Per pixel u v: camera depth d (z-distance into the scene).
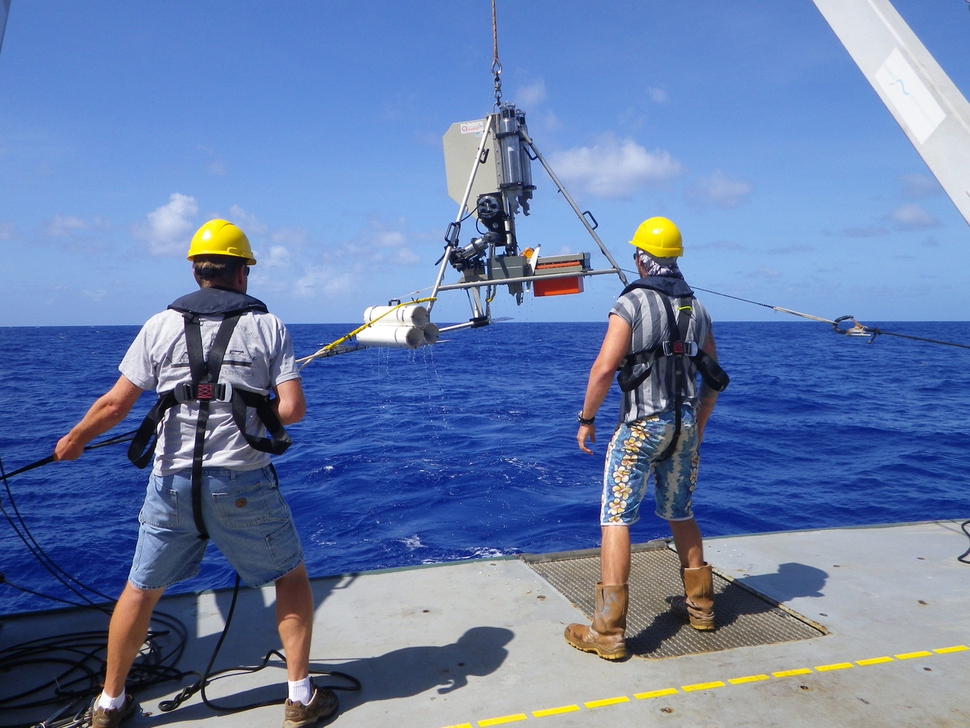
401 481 8.99
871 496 8.31
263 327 2.22
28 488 9.21
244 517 2.16
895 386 20.72
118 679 2.21
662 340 2.71
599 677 2.54
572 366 29.22
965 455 10.71
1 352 45.00
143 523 2.19
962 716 2.27
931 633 2.87
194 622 3.04
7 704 2.40
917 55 1.72
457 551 6.41
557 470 9.49
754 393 18.56
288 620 2.25
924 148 1.72
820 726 2.21
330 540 6.79
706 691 2.43
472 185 3.94
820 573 3.56
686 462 2.87
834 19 1.86
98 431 2.16
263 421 2.17
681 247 2.86
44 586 6.04
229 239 2.29
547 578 3.52
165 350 2.14
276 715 2.31
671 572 3.60
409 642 2.83
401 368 29.31
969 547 3.96
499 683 2.50
